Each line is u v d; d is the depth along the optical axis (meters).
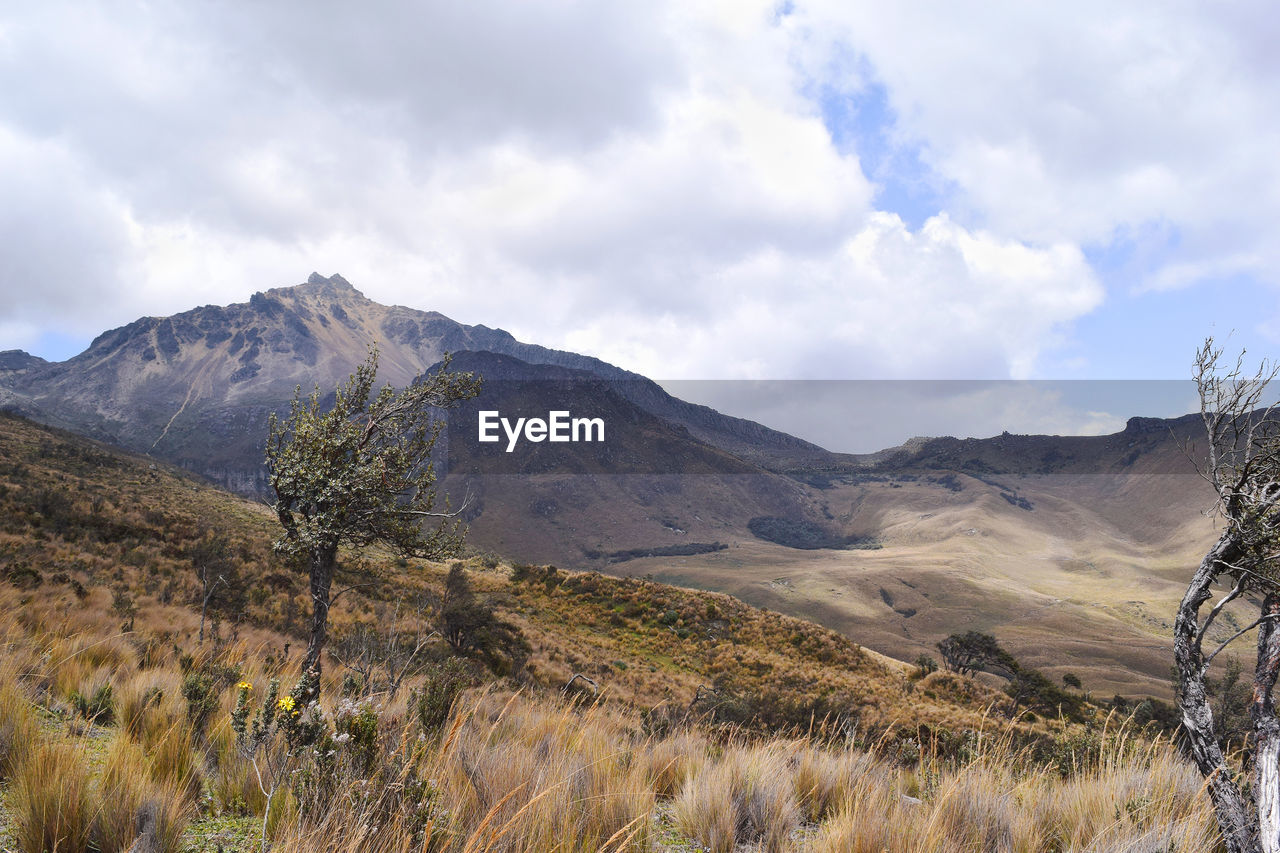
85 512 44.50
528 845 3.43
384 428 11.59
